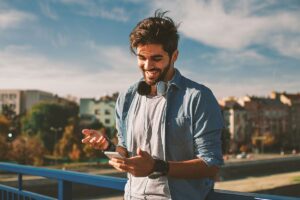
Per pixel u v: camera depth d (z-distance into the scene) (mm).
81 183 2877
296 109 129500
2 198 3852
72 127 73000
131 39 1956
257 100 122625
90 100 101188
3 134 67812
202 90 1922
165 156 1958
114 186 2586
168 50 1931
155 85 2027
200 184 1967
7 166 3676
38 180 41250
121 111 2217
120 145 2242
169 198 1950
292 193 60188
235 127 113312
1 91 121062
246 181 65250
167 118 1961
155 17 1951
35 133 79062
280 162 88375
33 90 120625
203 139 1877
